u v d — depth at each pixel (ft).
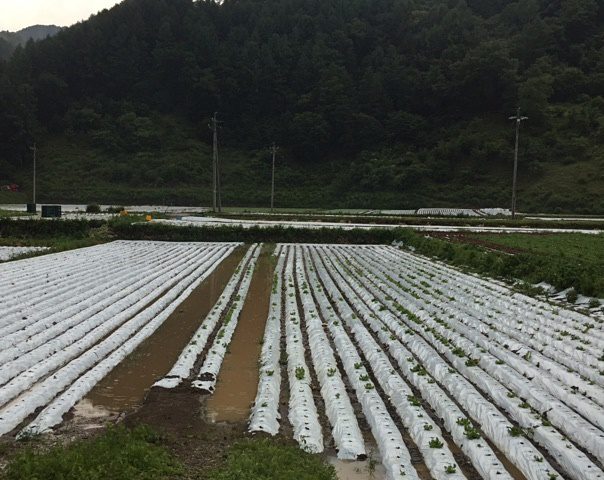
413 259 81.20
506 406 27.73
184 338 41.55
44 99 305.32
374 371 33.47
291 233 108.58
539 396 27.96
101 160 276.21
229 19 356.38
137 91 321.93
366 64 317.22
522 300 49.60
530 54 293.43
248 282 63.21
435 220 132.46
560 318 42.45
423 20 343.26
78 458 20.04
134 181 260.21
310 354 37.27
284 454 21.75
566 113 251.39
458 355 34.88
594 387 28.84
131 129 293.43
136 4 349.41
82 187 252.21
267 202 242.99
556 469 22.04
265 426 25.00
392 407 28.32
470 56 277.85
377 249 96.37
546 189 209.97
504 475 20.74
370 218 136.46
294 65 317.22
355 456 22.84
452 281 60.29
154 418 26.09
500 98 273.75
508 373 31.19
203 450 22.86
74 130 298.56
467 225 128.06
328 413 27.20
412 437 24.89
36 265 70.38
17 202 233.96
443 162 248.73
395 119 279.49
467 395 28.45
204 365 33.88
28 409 26.94
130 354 37.52
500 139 247.50
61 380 30.76
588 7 301.22
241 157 287.89
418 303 50.34
